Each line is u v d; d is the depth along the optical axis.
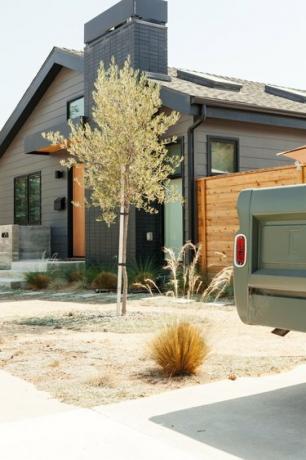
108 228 14.70
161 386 5.10
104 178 9.42
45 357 6.23
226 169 13.62
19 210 20.70
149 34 14.34
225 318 8.84
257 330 7.86
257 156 14.02
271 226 4.48
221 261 12.38
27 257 17.89
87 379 5.25
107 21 14.92
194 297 11.66
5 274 16.34
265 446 3.67
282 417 4.23
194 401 4.63
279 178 11.14
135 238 13.77
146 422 4.12
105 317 9.03
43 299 12.09
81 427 4.01
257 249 4.57
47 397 4.75
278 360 6.01
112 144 9.25
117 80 9.46
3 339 7.31
